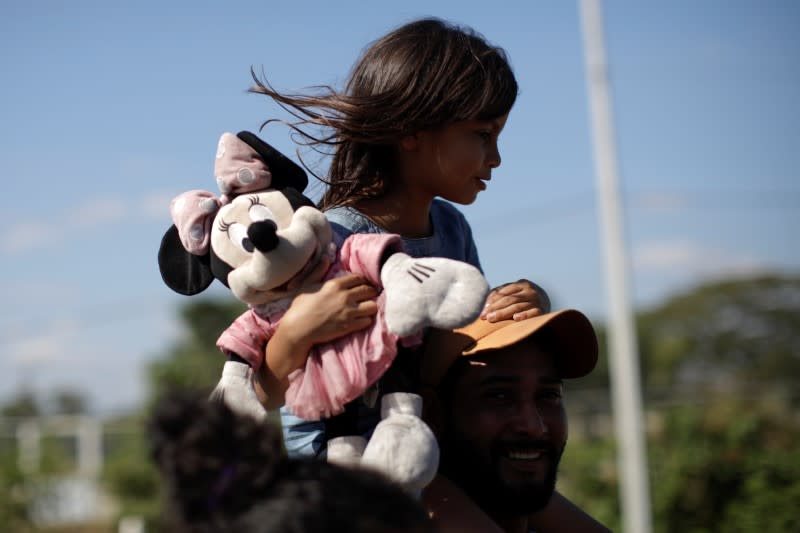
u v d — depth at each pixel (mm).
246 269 2084
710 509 11352
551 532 2836
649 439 12383
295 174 2242
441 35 2482
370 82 2512
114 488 16609
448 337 2414
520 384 2391
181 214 2207
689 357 38875
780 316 39375
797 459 11258
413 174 2500
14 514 16500
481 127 2447
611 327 12742
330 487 1480
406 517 1498
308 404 2078
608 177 12875
